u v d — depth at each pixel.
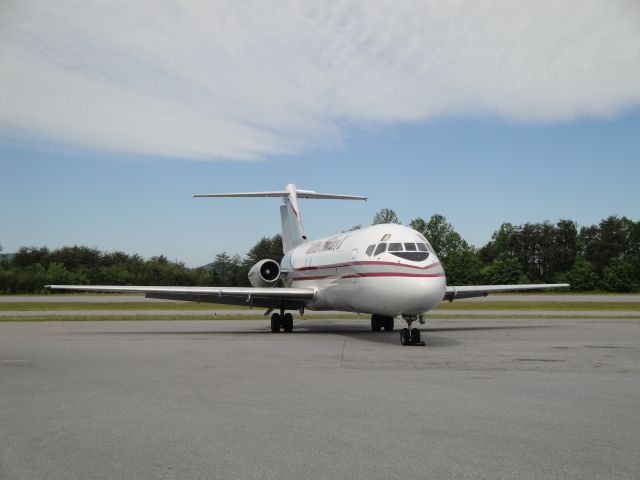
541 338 18.17
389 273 16.77
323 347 15.38
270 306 23.72
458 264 95.50
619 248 108.69
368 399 7.77
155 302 54.34
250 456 5.21
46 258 100.88
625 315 32.78
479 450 5.37
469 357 12.88
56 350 14.34
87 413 6.95
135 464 5.00
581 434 5.92
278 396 8.00
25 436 5.91
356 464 4.98
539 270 108.88
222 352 13.98
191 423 6.43
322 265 22.23
